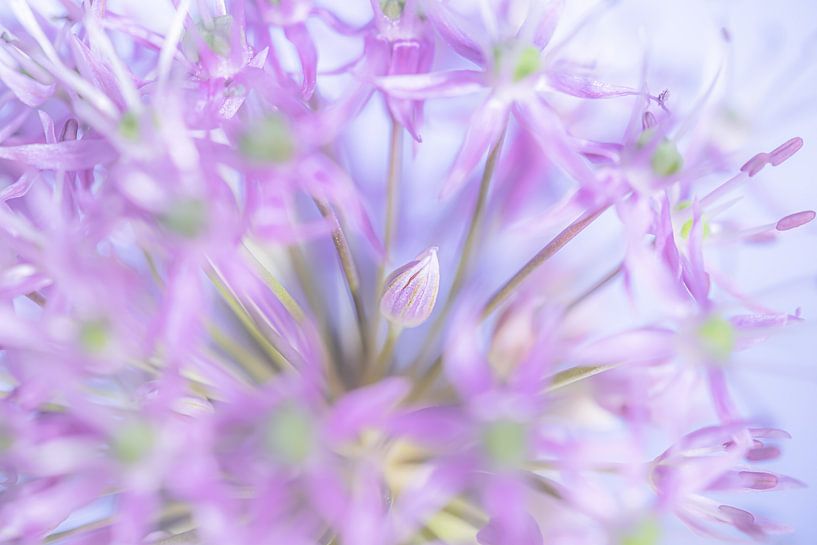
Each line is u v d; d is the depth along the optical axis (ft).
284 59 0.67
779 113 0.74
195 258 0.61
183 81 0.64
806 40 0.75
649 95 0.65
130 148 0.61
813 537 0.74
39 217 0.64
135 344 0.61
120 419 0.61
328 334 0.69
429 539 0.66
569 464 0.60
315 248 0.69
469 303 0.61
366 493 0.61
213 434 0.60
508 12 0.69
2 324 0.61
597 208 0.64
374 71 0.65
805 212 0.68
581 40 0.71
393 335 0.67
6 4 0.69
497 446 0.59
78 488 0.61
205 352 0.65
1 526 0.61
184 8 0.63
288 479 0.60
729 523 0.65
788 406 0.74
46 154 0.63
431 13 0.65
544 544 0.62
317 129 0.62
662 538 0.63
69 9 0.66
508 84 0.64
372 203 0.71
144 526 0.61
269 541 0.59
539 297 0.69
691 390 0.62
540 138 0.64
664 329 0.62
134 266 0.64
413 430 0.60
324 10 0.67
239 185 0.65
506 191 0.70
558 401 0.66
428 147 0.71
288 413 0.59
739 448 0.63
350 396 0.59
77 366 0.61
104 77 0.64
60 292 0.62
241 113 0.64
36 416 0.62
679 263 0.63
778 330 0.64
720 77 0.66
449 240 0.71
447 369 0.65
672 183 0.63
